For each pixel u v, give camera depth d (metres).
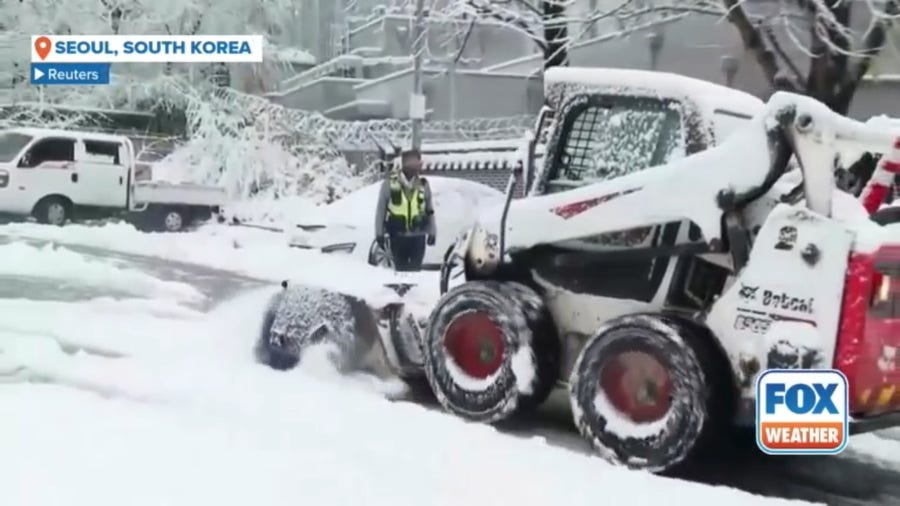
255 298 8.27
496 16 19.30
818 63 14.84
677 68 19.69
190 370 6.29
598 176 5.91
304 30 38.94
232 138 25.19
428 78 27.31
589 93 5.96
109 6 28.77
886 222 5.74
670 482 4.79
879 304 4.84
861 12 15.69
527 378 5.73
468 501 4.16
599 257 5.79
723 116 5.59
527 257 6.11
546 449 5.16
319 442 4.84
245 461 4.46
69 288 10.07
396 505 4.04
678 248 5.47
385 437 5.04
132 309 8.88
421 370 6.48
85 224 19.48
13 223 18.05
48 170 18.97
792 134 5.03
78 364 6.35
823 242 4.87
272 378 6.22
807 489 5.34
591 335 5.87
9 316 8.12
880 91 18.36
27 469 4.21
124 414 5.16
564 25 18.23
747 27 15.48
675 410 5.07
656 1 17.69
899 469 5.78
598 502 4.31
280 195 24.88
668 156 5.69
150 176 22.20
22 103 28.16
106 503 3.88
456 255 6.52
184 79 28.88
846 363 4.78
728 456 5.84
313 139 26.48
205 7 29.16
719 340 5.16
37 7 28.47
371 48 32.97
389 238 10.69
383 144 26.19
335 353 6.63
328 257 9.48
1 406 5.18
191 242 15.01
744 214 5.38
